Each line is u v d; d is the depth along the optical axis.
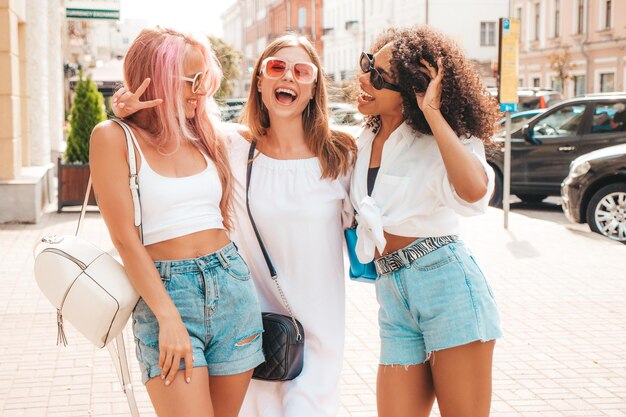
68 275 2.59
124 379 2.78
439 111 2.86
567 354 5.31
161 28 2.75
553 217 12.73
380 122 3.23
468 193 2.78
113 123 2.64
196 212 2.69
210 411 2.60
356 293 7.07
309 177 3.17
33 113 13.74
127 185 2.60
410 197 2.92
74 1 15.83
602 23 35.88
